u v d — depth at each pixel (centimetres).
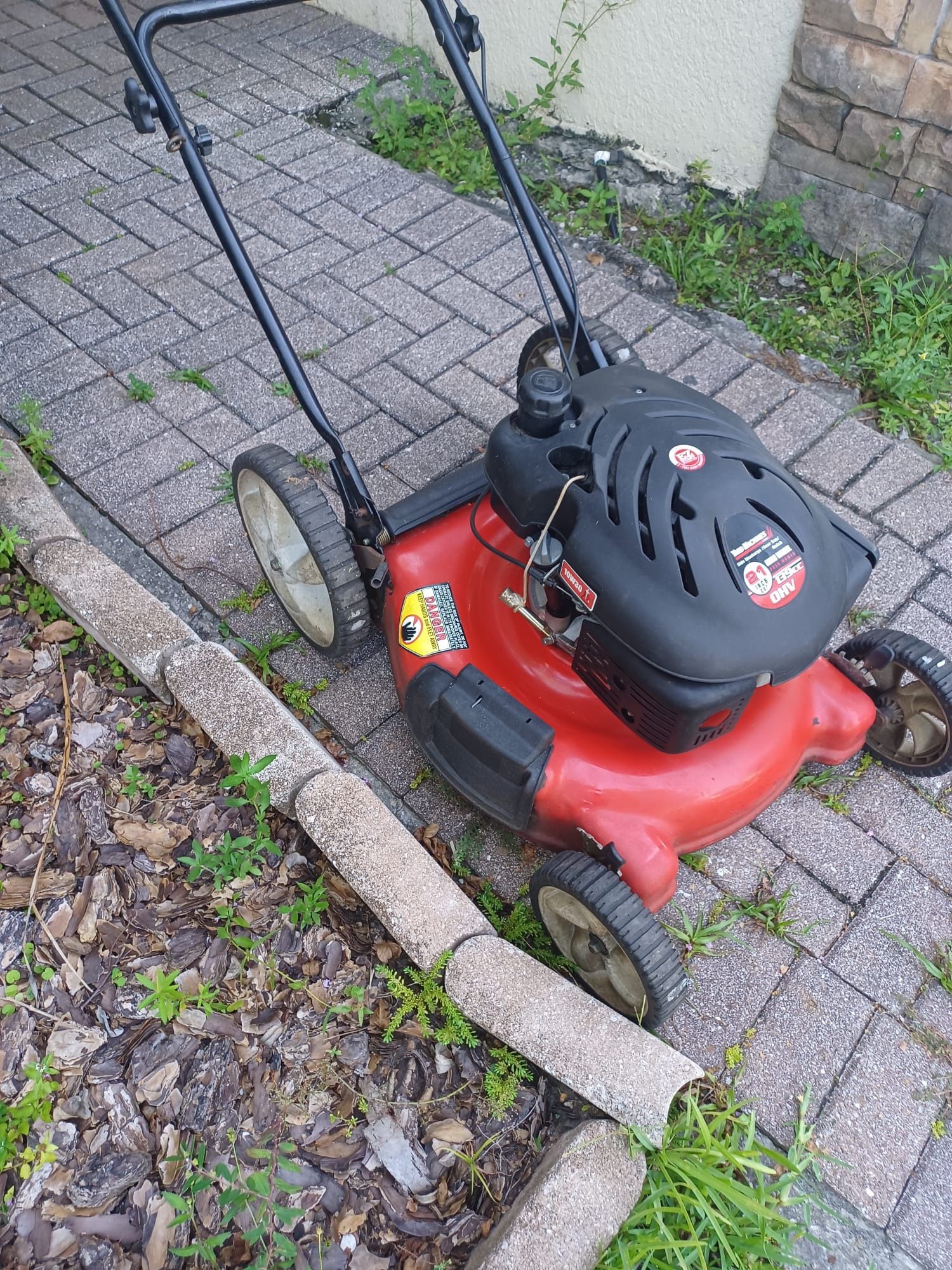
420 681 112
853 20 166
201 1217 94
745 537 90
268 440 164
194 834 119
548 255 124
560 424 98
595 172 215
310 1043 104
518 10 212
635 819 102
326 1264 91
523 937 113
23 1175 96
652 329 183
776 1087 104
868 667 115
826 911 116
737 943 114
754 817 113
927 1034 107
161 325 183
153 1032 105
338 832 112
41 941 111
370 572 124
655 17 191
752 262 198
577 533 93
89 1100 100
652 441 95
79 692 133
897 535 152
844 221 188
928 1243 95
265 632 141
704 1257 89
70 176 214
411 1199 95
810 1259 94
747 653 87
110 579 136
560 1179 90
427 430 165
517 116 223
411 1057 104
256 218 205
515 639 111
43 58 247
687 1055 106
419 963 105
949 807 124
